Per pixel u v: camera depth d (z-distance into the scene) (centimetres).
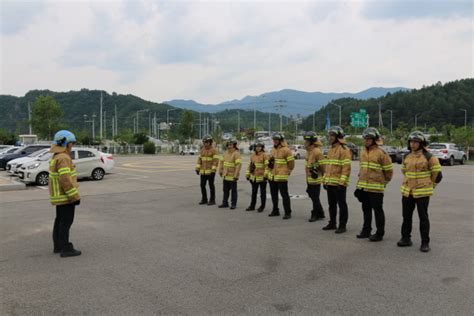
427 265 626
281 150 1009
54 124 5228
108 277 575
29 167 1770
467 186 1711
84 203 1265
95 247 739
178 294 510
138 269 611
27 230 885
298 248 729
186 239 797
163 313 455
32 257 679
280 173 1005
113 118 10700
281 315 450
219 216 1044
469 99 10888
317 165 978
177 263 639
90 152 1986
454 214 1062
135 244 760
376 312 457
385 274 585
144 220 991
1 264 639
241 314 452
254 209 1139
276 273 590
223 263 639
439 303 481
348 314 452
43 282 556
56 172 675
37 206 1214
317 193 984
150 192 1541
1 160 2488
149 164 3331
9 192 1548
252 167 1116
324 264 633
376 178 769
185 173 2403
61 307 473
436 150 3253
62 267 622
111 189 1631
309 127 13938
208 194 1484
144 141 7138
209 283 548
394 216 1038
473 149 4316
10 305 480
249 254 689
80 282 555
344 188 844
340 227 850
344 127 9112
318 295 507
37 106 5153
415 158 720
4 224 948
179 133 7794
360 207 1172
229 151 1173
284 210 1065
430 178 709
